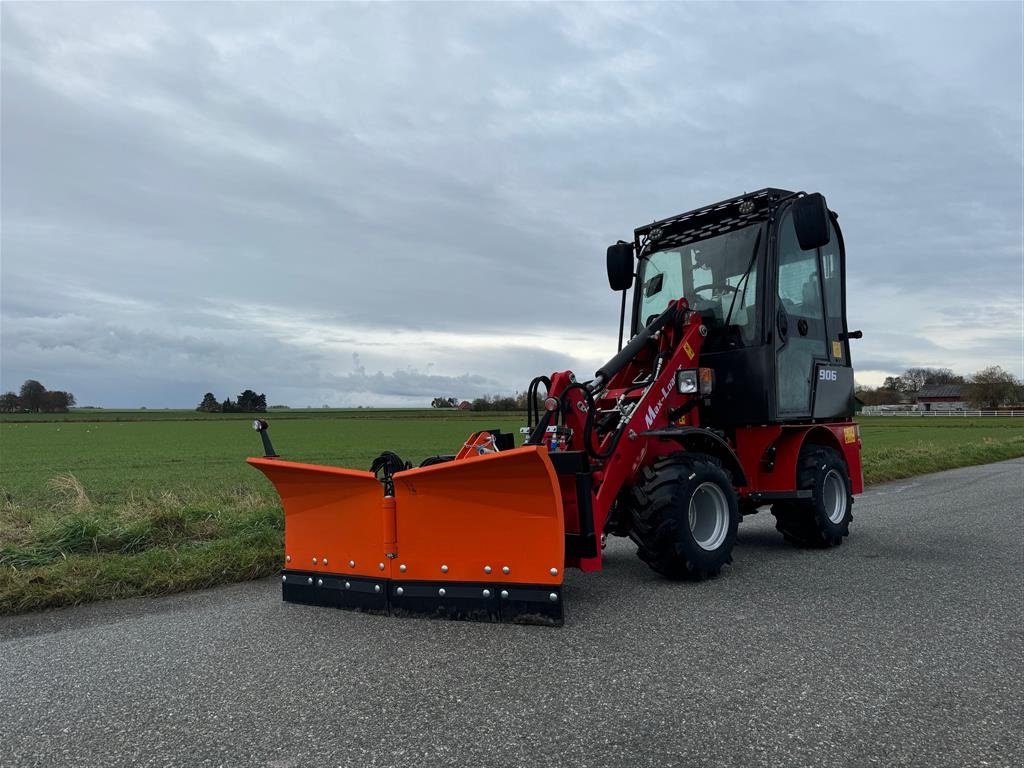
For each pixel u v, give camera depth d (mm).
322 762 2430
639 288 6953
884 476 13516
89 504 9422
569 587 4961
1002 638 3705
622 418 5195
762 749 2480
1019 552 6129
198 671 3371
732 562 5805
